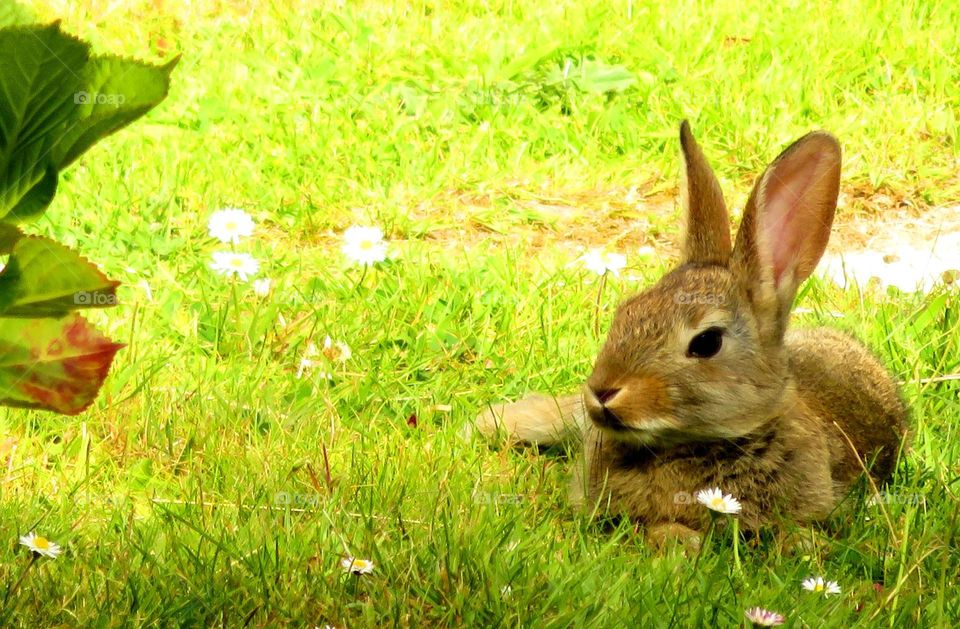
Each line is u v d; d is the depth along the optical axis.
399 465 5.18
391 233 7.99
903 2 11.34
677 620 3.96
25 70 2.41
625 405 4.43
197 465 5.21
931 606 4.14
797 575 4.45
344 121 9.20
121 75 2.47
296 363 6.27
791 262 4.85
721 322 4.56
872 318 6.75
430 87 9.85
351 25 10.79
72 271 2.54
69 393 2.75
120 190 7.97
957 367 6.30
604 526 4.96
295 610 3.95
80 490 5.01
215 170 8.40
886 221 8.66
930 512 4.92
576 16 10.84
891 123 9.49
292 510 4.81
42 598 3.93
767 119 9.38
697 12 11.12
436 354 6.37
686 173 5.04
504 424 5.70
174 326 6.42
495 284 7.09
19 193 2.56
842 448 5.17
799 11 11.18
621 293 6.90
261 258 7.41
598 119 9.43
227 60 10.02
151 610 3.90
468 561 4.25
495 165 8.84
